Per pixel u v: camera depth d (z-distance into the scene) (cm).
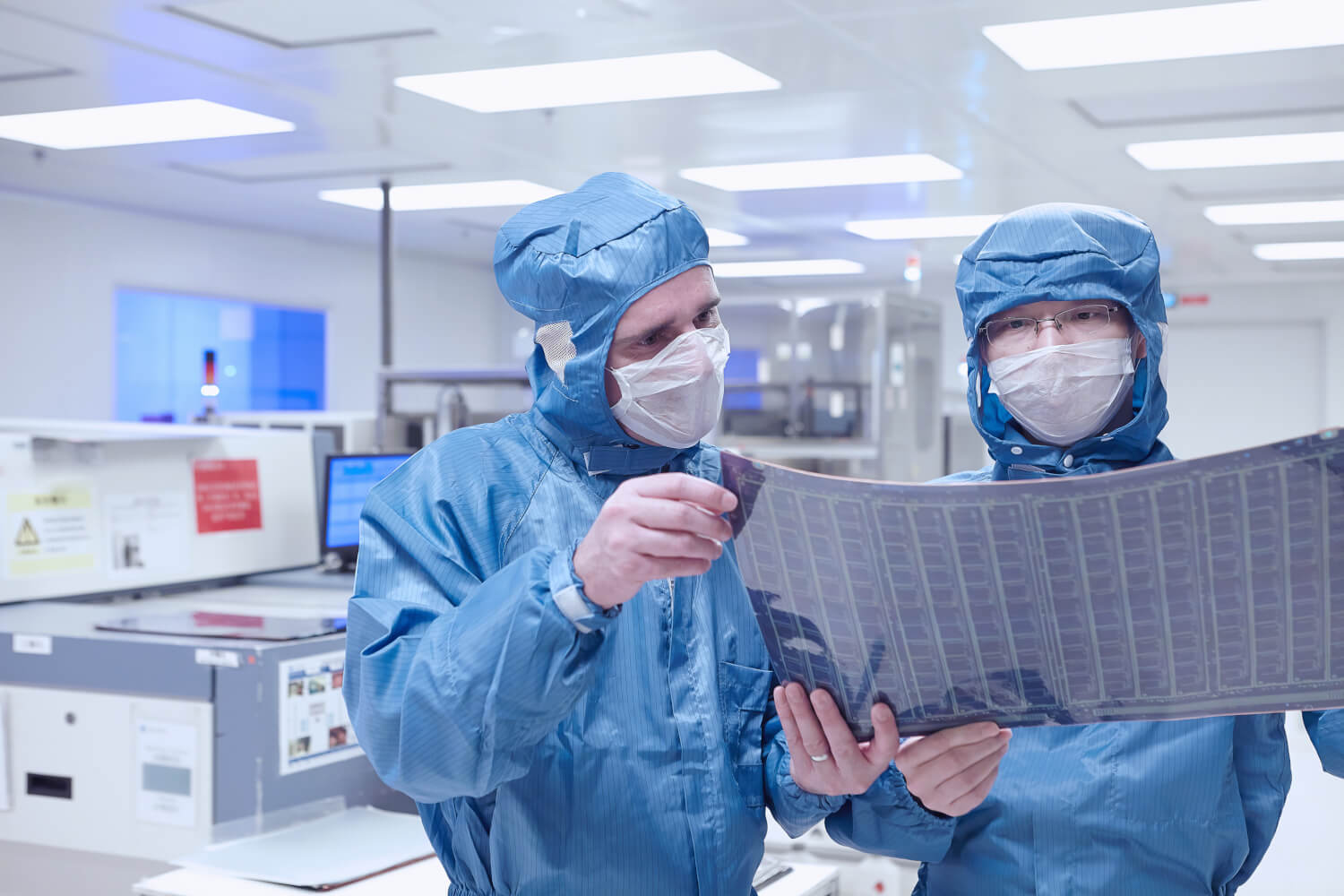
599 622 85
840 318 561
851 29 370
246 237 816
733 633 109
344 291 898
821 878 156
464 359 1005
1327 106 455
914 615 87
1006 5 345
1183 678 85
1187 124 486
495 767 87
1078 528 82
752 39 381
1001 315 127
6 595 228
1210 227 731
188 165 594
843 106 466
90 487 244
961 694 90
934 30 371
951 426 621
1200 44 381
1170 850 116
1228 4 346
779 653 94
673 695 103
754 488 87
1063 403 123
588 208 104
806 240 823
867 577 87
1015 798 120
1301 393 983
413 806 216
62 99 466
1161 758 117
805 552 88
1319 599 81
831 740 94
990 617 86
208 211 739
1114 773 117
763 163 576
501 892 100
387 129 511
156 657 192
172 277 764
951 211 708
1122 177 594
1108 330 124
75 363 705
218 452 273
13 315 670
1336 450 78
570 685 85
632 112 477
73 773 200
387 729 89
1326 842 284
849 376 557
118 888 196
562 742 99
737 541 90
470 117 488
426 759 86
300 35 379
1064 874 118
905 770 97
